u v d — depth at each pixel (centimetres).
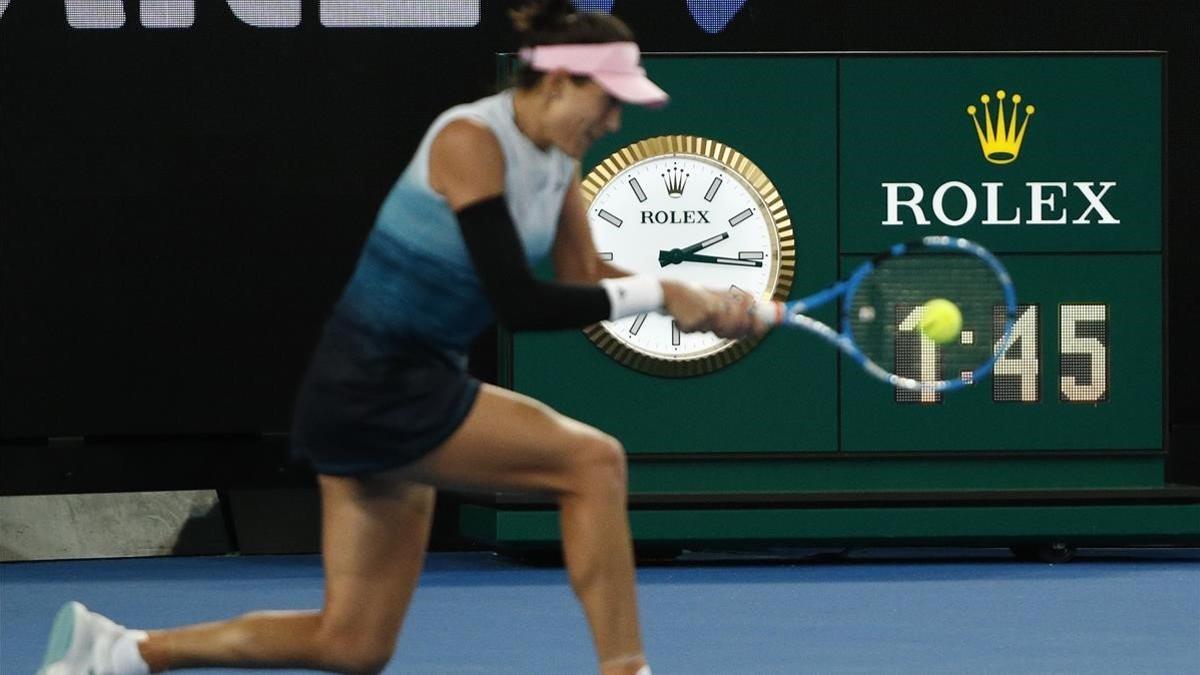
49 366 3316
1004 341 1552
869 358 3052
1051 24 3381
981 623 2345
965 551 3397
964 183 3047
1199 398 3453
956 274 3048
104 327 3319
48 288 3306
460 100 3334
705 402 3042
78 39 3291
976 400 3066
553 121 1281
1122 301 3075
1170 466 3453
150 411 3338
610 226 2995
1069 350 3070
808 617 2412
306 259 3341
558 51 1272
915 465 3072
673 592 2708
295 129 3322
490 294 1242
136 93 3303
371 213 3341
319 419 1284
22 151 3291
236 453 3381
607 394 3031
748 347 3034
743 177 3016
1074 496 3048
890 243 3036
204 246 3328
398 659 2044
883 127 3041
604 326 3019
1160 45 3406
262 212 3328
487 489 1306
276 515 3397
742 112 3019
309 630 1351
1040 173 3061
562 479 1293
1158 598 2616
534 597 2667
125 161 3309
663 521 2997
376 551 1334
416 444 1272
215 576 3027
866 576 2933
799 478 3066
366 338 1273
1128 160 3073
